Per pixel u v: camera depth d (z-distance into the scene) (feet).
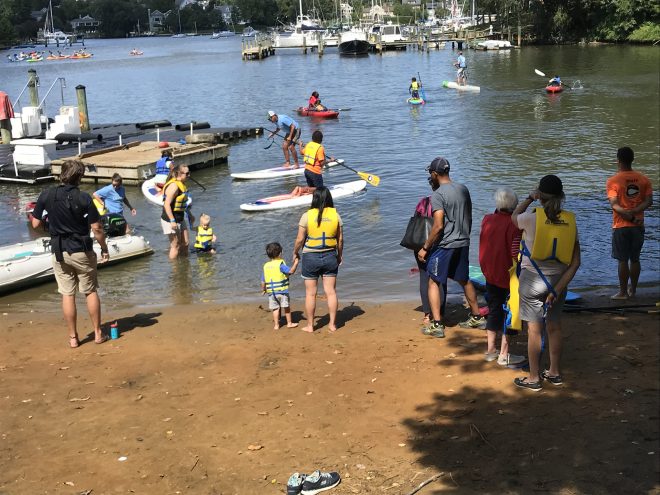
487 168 60.08
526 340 24.64
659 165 59.62
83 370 23.79
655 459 16.57
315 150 49.19
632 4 201.36
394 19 431.43
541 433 18.11
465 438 18.11
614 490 15.43
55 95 147.84
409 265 35.99
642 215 27.66
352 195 52.47
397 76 154.61
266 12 575.79
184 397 21.36
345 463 17.21
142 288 33.81
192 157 64.18
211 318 29.17
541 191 19.03
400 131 83.35
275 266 26.99
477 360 23.17
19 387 22.50
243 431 19.07
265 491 16.24
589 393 20.21
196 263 37.65
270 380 22.39
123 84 167.12
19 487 16.74
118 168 59.36
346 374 22.59
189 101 126.93
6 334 27.86
